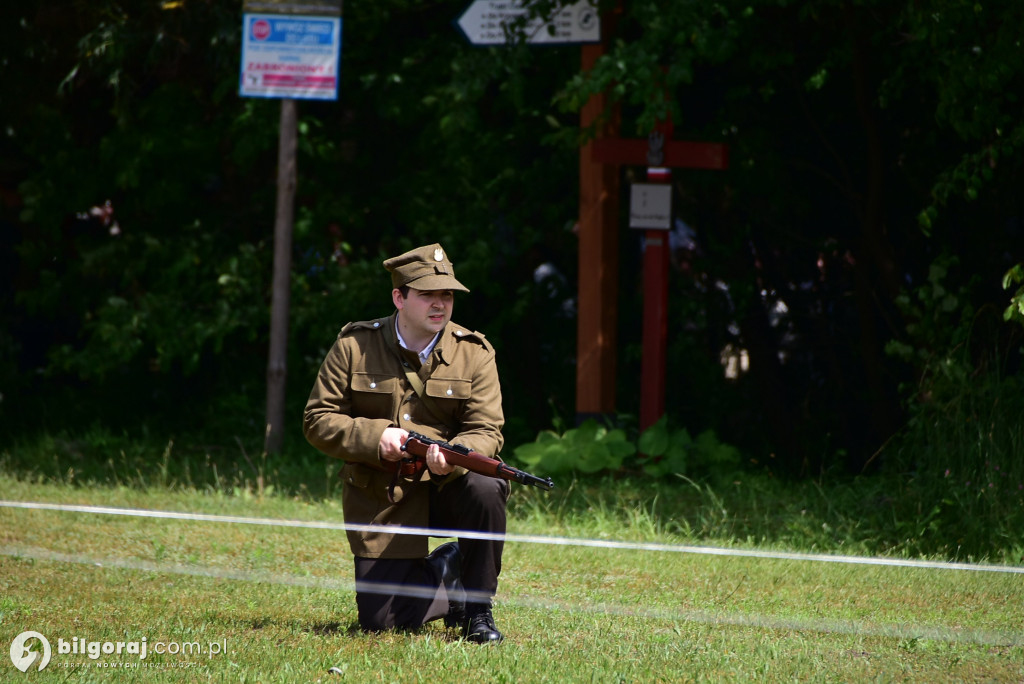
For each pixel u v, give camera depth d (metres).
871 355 39.31
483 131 40.50
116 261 42.31
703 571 22.83
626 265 44.00
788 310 42.19
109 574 21.05
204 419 43.31
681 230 44.19
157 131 41.12
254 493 31.77
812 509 29.50
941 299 31.59
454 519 17.11
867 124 36.03
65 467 35.12
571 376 43.66
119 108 40.59
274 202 43.34
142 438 41.34
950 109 29.14
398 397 17.11
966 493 26.42
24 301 43.22
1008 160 33.12
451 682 14.44
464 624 17.14
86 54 38.97
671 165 34.50
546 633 17.48
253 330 41.34
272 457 36.38
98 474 34.06
